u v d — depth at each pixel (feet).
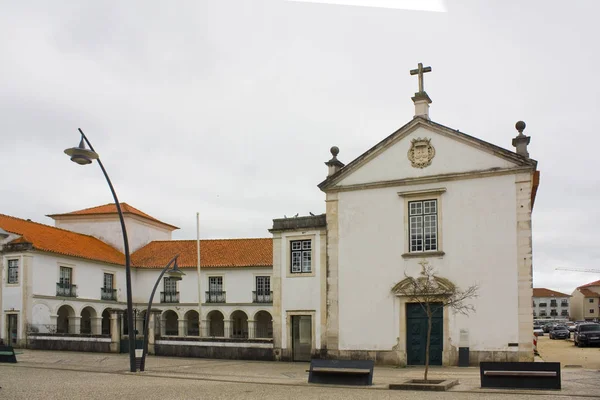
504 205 67.31
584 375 54.70
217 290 142.31
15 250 109.50
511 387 44.47
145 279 144.15
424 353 69.21
